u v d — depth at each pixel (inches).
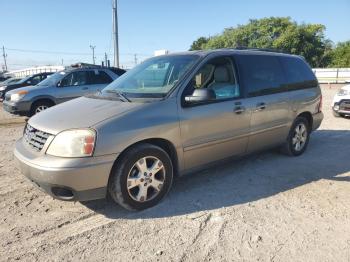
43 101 434.6
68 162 138.6
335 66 2332.7
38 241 136.5
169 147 168.1
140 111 156.6
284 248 129.9
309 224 147.3
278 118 219.3
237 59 200.8
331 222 148.9
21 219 154.5
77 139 140.7
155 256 126.0
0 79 1360.7
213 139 180.7
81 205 167.0
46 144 145.3
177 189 185.6
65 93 441.7
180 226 146.7
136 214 157.6
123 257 125.6
